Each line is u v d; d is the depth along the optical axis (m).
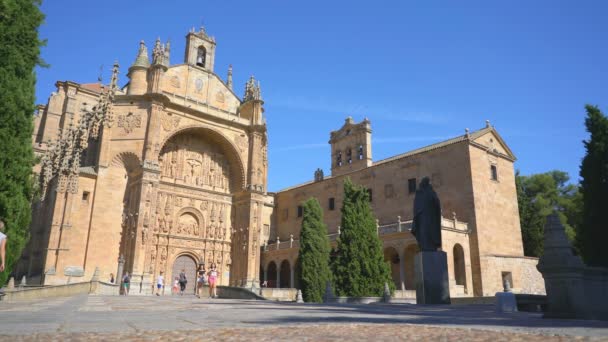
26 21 21.47
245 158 62.03
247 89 66.81
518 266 48.31
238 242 59.16
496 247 47.16
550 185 66.25
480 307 17.06
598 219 26.06
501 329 6.46
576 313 9.98
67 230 46.06
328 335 5.73
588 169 27.05
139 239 47.66
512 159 54.34
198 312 11.34
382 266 33.56
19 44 21.39
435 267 18.09
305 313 10.99
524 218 60.41
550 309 10.30
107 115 51.97
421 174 51.34
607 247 25.55
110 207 49.78
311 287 37.72
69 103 63.84
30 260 50.03
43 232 50.78
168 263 54.03
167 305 16.52
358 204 35.00
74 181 47.75
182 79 58.81
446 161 49.28
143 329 6.39
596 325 7.24
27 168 21.41
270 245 62.78
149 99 53.09
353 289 32.44
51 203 50.62
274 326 7.00
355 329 6.50
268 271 66.50
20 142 21.06
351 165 62.38
